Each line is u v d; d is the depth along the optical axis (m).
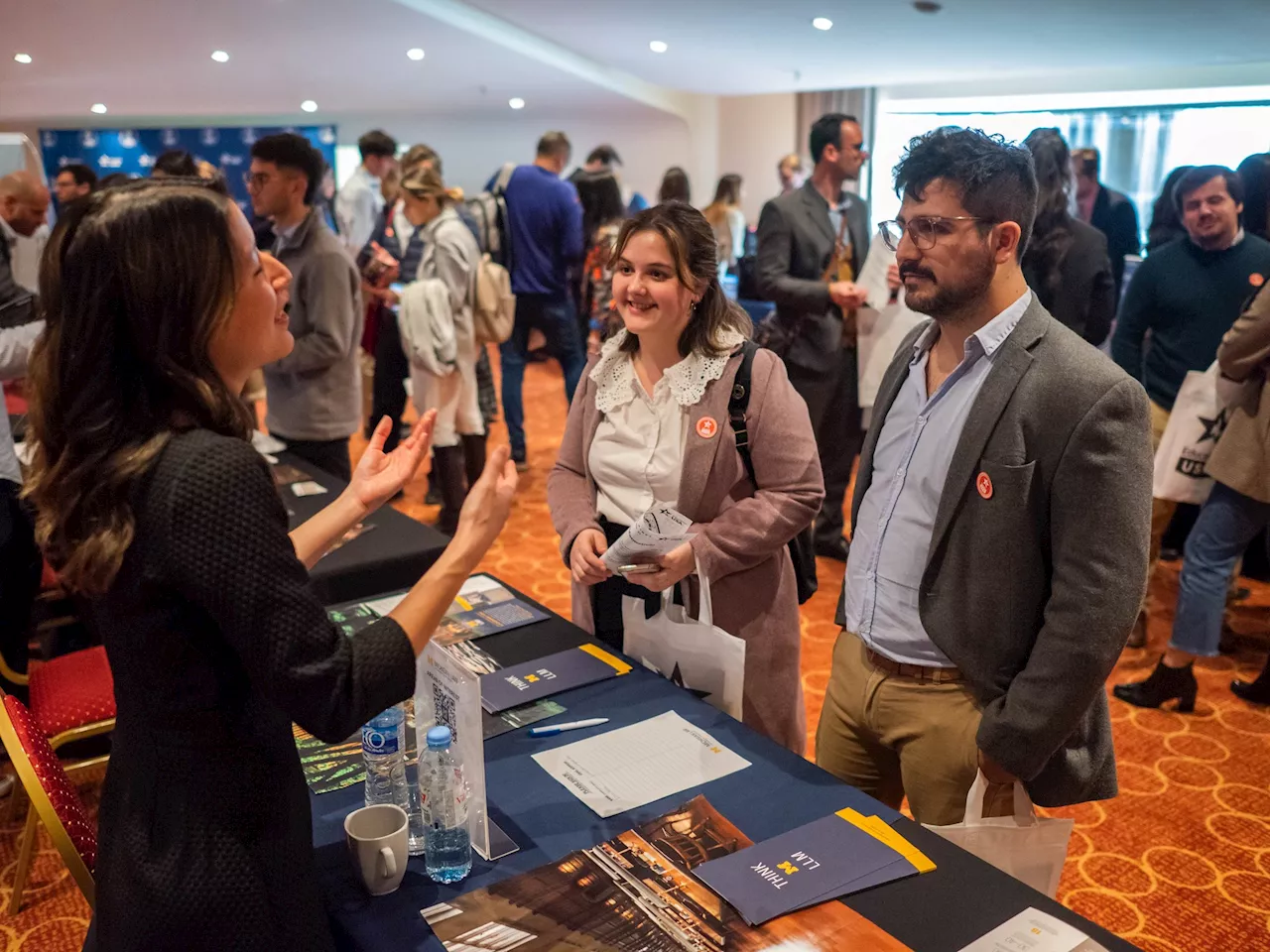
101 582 0.90
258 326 1.01
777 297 3.54
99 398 0.92
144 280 0.89
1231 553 2.79
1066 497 1.31
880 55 6.63
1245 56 5.96
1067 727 1.33
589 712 1.58
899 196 1.40
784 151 9.52
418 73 8.34
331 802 1.34
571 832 1.27
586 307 6.12
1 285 2.54
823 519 3.92
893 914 1.11
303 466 2.98
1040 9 4.82
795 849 1.22
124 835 0.99
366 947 1.07
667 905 1.13
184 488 0.89
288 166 2.92
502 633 1.89
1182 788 2.54
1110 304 3.28
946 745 1.50
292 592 0.92
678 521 1.43
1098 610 1.29
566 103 9.69
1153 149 6.91
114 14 6.40
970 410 1.40
